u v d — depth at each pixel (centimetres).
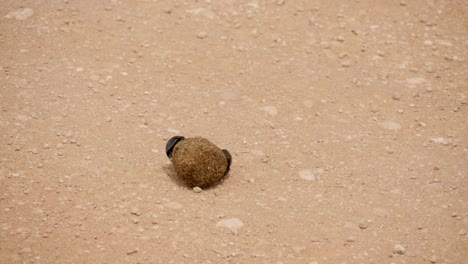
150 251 732
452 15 1391
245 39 1252
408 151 976
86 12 1280
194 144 842
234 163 919
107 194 822
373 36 1294
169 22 1277
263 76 1148
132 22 1264
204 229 776
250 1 1372
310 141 987
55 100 1016
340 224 805
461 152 978
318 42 1262
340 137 1002
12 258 700
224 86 1109
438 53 1258
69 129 950
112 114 1000
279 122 1030
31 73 1080
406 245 773
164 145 941
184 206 814
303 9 1363
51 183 830
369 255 752
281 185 877
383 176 912
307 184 884
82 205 798
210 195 843
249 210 818
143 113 1012
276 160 934
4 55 1124
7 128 934
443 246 774
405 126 1041
